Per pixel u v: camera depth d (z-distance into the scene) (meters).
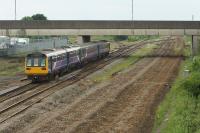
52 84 53.91
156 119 33.53
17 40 126.50
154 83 53.81
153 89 48.97
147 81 55.81
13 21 97.25
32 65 56.78
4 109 37.50
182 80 50.41
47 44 118.69
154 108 38.41
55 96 43.59
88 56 79.44
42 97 43.31
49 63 57.22
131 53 107.69
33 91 48.56
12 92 48.78
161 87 50.34
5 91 48.62
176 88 45.34
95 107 38.75
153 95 45.00
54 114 35.88
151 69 69.75
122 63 81.00
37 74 56.56
